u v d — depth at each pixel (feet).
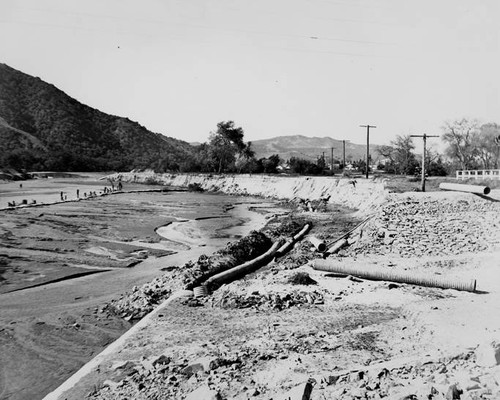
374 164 515.09
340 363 43.19
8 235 138.21
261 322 59.21
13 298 80.59
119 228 163.02
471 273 79.82
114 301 77.46
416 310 58.34
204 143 532.32
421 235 106.73
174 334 56.08
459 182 167.22
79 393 42.14
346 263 83.61
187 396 37.88
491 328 49.57
